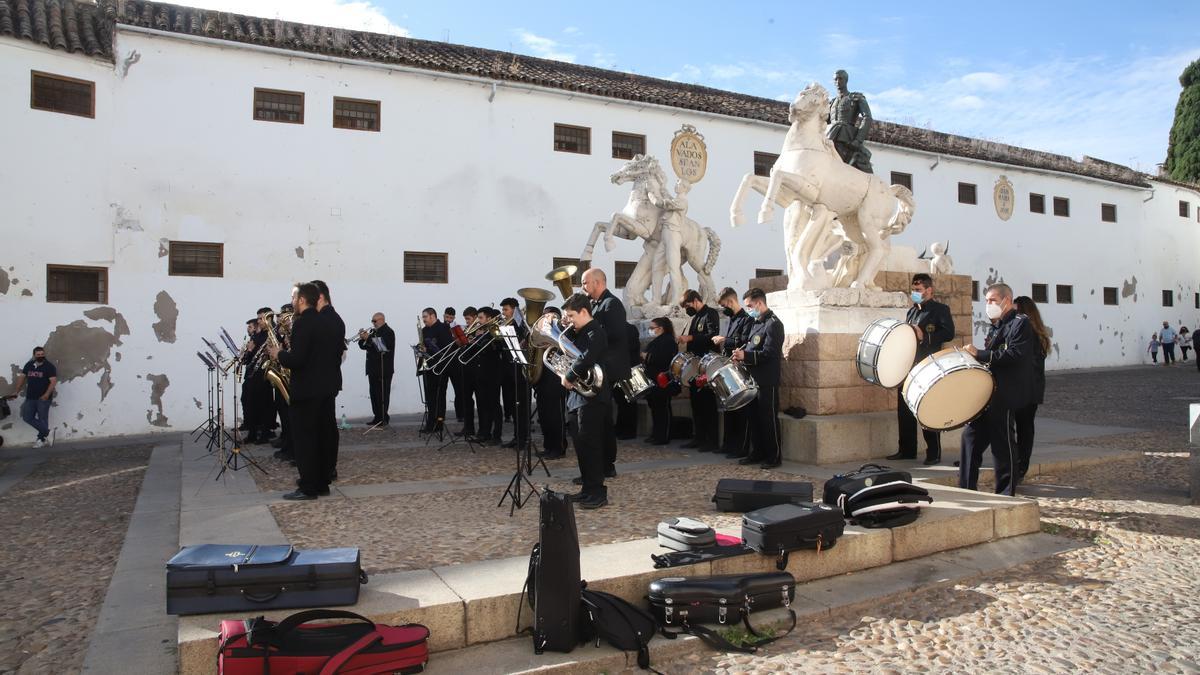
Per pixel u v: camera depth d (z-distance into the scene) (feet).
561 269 26.91
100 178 46.21
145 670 12.22
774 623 14.28
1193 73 135.13
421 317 42.04
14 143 43.75
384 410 44.86
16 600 15.99
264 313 34.86
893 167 79.36
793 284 32.07
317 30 55.21
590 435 20.79
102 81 46.50
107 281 46.26
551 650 12.92
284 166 51.37
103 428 45.85
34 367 42.24
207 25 49.55
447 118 56.65
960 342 37.22
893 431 30.01
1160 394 62.34
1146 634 13.88
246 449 35.65
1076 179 95.76
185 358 48.16
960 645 13.58
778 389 27.45
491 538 17.75
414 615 12.71
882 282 34.60
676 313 40.11
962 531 19.01
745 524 16.10
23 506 25.59
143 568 17.24
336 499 22.39
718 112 67.05
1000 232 87.61
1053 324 92.68
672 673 12.78
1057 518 21.95
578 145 62.18
